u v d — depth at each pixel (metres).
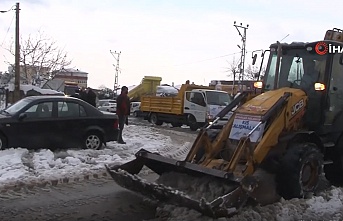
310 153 7.25
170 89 36.19
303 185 7.30
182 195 6.07
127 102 14.09
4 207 6.86
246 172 6.60
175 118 24.59
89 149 12.17
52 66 43.16
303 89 8.37
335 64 8.31
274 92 7.81
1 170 9.05
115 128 12.77
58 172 9.23
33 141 11.46
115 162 10.56
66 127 11.93
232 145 7.30
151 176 8.38
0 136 11.04
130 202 7.28
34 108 11.61
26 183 8.24
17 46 28.05
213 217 5.97
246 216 6.25
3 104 34.06
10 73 45.59
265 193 6.68
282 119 7.31
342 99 8.62
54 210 6.78
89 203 7.20
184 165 6.79
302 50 8.55
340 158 8.66
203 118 22.23
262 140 6.95
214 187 6.41
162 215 6.52
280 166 7.14
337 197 7.62
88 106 12.45
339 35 9.33
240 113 7.48
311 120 8.22
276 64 8.72
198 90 22.95
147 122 28.31
